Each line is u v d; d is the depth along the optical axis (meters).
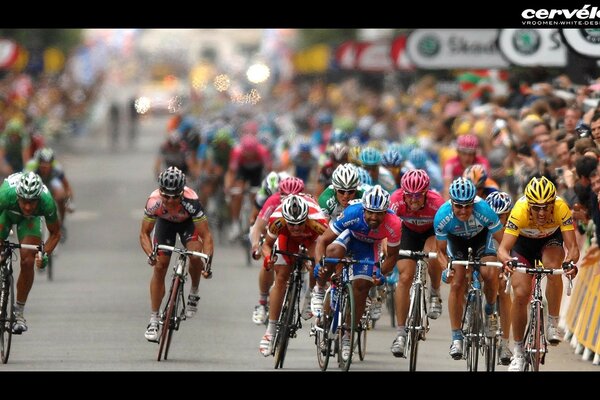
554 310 31.89
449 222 32.59
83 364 33.38
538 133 46.84
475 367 31.59
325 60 169.50
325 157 54.06
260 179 60.22
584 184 36.16
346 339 32.47
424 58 69.06
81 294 48.44
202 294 48.72
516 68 70.19
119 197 94.81
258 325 41.34
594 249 34.28
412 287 33.50
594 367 33.94
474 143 47.25
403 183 34.62
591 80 55.84
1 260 33.44
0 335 33.47
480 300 31.59
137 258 60.69
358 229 32.50
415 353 32.56
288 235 34.22
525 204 31.08
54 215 34.50
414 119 87.50
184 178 34.50
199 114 178.50
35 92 161.38
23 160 68.12
